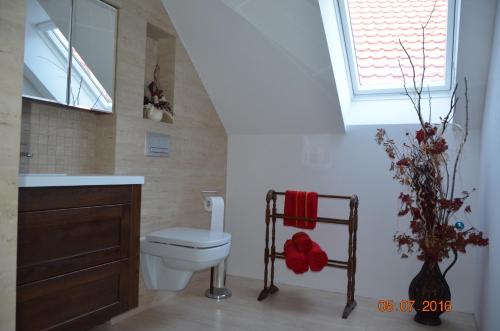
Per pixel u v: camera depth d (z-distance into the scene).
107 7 2.09
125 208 1.80
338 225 2.86
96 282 1.66
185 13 2.53
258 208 3.15
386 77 2.88
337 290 2.84
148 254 2.27
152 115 2.40
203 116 2.95
